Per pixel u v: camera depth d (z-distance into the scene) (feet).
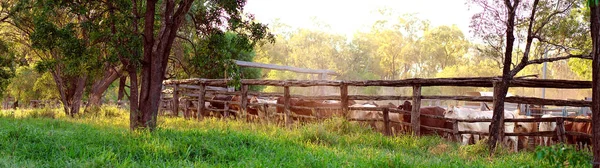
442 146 36.55
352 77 203.00
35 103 119.34
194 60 44.80
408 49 216.95
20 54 79.20
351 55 213.87
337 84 50.31
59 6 41.45
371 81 47.34
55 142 29.76
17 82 123.54
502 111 39.04
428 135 45.68
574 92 132.77
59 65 72.38
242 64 82.58
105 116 67.56
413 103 44.39
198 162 26.14
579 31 34.63
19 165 24.21
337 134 43.45
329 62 201.57
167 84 79.77
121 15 41.81
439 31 214.48
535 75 36.52
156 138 31.86
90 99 79.00
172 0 39.91
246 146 32.09
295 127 48.03
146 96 39.52
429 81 42.83
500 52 36.55
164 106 84.48
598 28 19.52
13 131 32.45
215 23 45.01
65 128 44.70
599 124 19.71
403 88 142.10
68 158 25.93
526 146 47.09
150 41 40.16
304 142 37.01
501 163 30.07
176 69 77.97
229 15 43.78
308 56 203.62
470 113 47.70
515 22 35.32
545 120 37.78
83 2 42.29
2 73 70.85
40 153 27.45
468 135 46.24
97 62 43.34
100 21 46.55
